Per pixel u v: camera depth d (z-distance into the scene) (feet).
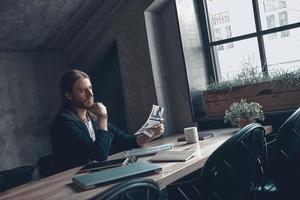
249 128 5.15
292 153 6.18
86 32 12.32
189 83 10.89
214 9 11.44
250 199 5.94
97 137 6.90
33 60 12.11
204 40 11.65
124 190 3.24
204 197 5.05
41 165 7.43
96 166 6.08
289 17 10.16
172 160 5.79
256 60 10.78
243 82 10.28
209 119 10.58
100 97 13.30
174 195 6.11
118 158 6.80
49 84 12.53
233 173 5.10
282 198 6.22
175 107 11.50
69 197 4.37
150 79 11.23
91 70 13.30
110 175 4.90
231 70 11.27
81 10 11.43
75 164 7.04
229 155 4.95
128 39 11.57
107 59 13.00
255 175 5.91
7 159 11.09
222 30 11.35
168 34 11.51
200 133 8.76
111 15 11.80
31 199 4.60
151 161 5.98
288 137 5.96
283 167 6.10
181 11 11.02
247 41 10.87
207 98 10.71
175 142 8.13
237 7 10.96
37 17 10.71
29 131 11.78
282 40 10.30
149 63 11.20
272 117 9.57
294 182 6.23
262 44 10.60
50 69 12.62
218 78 11.57
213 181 4.95
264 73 10.36
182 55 10.87
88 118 7.87
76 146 6.98
